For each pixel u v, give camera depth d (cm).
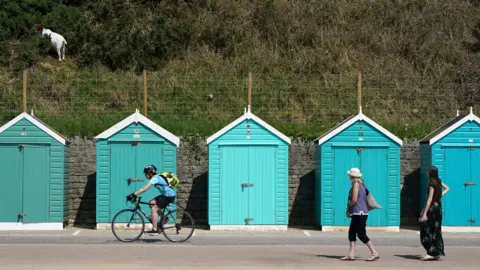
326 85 5106
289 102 4950
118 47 5600
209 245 3319
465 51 6025
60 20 6200
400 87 5125
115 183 3791
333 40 6053
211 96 4912
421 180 4038
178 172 4159
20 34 5981
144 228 3453
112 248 3133
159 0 6650
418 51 5966
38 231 3691
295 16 6325
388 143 3850
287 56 5856
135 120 3800
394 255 3006
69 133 4306
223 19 6297
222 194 3806
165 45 5728
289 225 4144
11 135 3738
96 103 4856
